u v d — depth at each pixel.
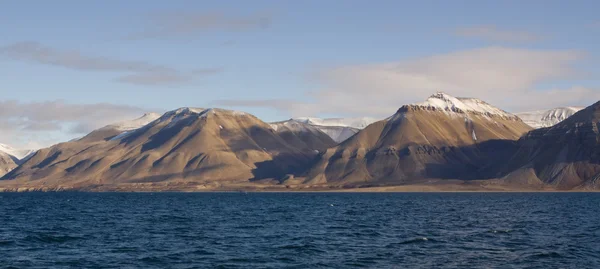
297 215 135.75
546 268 59.97
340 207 178.75
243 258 65.44
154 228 99.19
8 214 138.62
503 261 63.81
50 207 180.12
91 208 173.38
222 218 124.75
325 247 73.75
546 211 150.88
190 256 66.81
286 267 60.38
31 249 71.94
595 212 146.25
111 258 65.50
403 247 74.00
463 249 72.25
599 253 69.00
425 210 157.12
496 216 130.62
